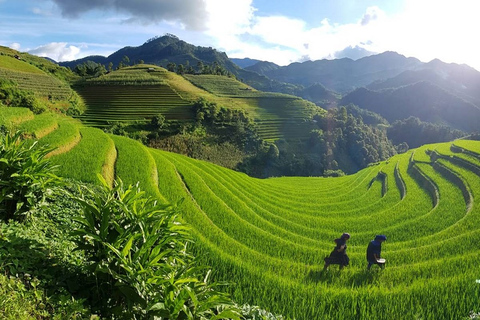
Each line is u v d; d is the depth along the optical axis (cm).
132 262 515
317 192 4528
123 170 2350
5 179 740
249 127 11412
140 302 490
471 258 1362
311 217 2745
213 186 2912
